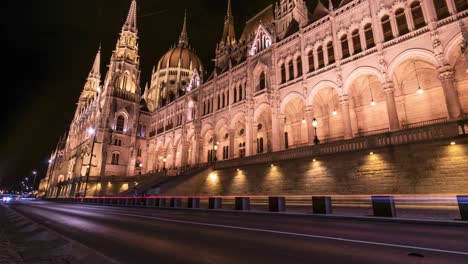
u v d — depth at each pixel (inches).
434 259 267.3
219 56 3260.3
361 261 262.5
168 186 1435.8
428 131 754.8
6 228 526.0
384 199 608.1
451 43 914.1
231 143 1742.1
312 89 1325.0
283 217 706.2
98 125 2691.9
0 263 254.4
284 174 1122.0
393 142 822.5
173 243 362.9
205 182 1520.7
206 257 285.3
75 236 433.7
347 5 1259.2
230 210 890.7
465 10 896.3
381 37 1104.2
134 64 3211.1
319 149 1018.7
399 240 363.9
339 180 932.0
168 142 2546.8
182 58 3826.3
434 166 731.4
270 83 1563.7
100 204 1710.1
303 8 2386.8
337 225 525.3
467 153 681.6
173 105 2615.7
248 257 282.4
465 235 399.2
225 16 3587.6
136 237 414.9
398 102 1218.6
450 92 888.9
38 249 316.2
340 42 1266.0
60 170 3934.5
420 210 708.0
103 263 251.4
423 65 1115.3
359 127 1334.9
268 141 1713.8
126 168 2721.5
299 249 315.9
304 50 1411.2
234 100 1815.9
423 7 1005.8
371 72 1114.1
